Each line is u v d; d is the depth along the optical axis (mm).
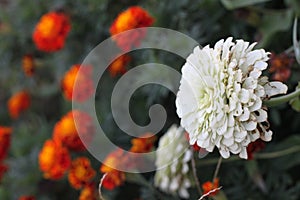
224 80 711
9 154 1265
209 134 721
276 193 941
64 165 969
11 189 1175
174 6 1014
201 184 942
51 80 1281
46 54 1272
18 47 1284
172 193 931
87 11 1126
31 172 1164
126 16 942
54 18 1084
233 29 993
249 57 710
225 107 709
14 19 1254
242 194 944
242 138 708
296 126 980
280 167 948
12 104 1276
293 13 944
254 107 705
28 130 1242
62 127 1016
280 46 971
